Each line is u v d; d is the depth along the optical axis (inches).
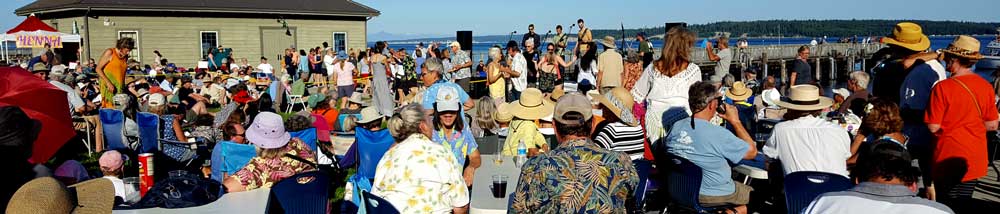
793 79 461.7
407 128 157.1
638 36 692.1
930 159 191.3
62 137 208.1
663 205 190.5
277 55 1047.6
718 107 195.0
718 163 179.8
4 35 842.8
